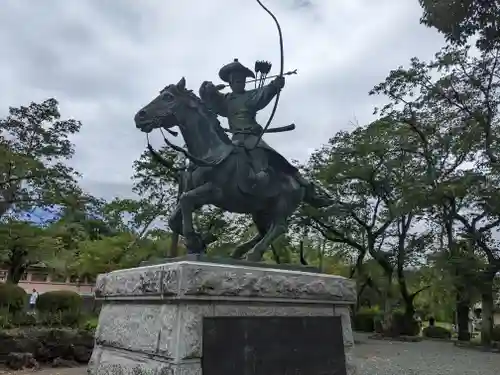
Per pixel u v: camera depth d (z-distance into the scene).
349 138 23.69
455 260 20.31
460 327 24.42
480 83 20.12
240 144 5.16
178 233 5.18
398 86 21.70
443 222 22.83
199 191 4.91
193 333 3.87
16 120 18.00
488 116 19.95
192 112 5.13
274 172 5.45
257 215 5.56
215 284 4.06
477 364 13.90
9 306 14.41
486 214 19.94
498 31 10.03
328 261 31.27
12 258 21.89
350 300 5.11
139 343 4.25
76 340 12.18
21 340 11.41
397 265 26.48
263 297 4.37
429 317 36.12
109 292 4.96
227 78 5.81
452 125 21.55
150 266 4.50
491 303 20.80
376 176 23.41
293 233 23.48
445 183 20.02
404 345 20.44
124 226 25.39
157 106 5.04
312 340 4.64
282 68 5.40
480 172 19.50
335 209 6.13
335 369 4.73
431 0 9.80
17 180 17.36
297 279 4.70
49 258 23.36
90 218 24.08
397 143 22.23
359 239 26.73
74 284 33.75
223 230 18.50
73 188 19.00
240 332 4.14
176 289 3.91
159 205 19.67
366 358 14.91
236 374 4.02
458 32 10.01
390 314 25.34
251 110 5.53
